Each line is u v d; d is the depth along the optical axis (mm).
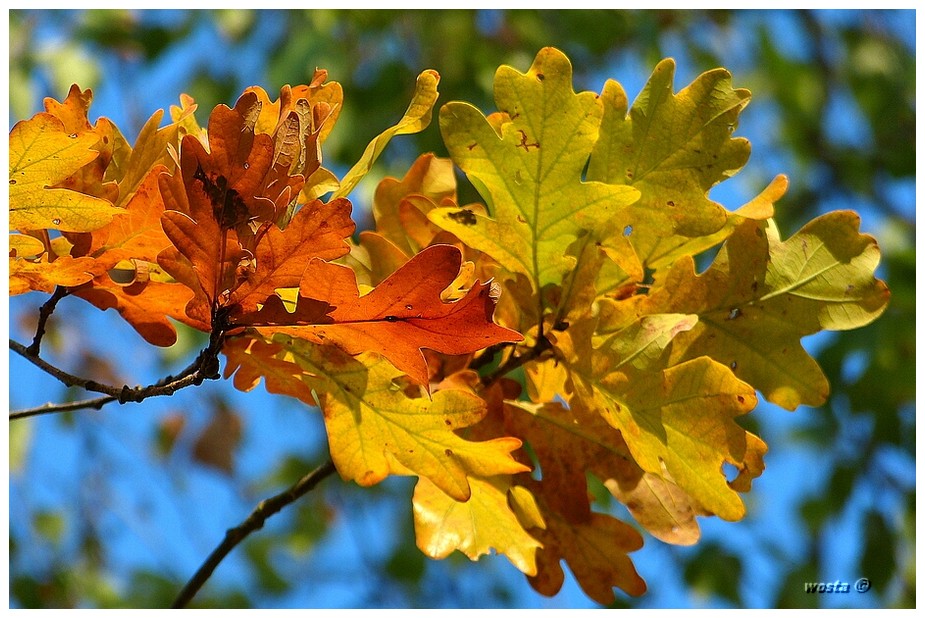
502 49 3357
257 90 1348
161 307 1347
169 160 1337
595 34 3475
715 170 1343
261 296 1278
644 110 1351
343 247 1273
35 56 3217
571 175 1334
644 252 1363
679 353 1350
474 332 1283
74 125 1327
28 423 3281
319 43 3119
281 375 1330
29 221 1296
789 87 3932
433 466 1319
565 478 1367
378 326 1285
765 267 1354
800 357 1348
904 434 3141
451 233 1360
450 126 1335
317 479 1399
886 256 3137
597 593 1368
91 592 3363
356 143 3066
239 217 1271
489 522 1357
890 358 3000
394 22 3297
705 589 3123
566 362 1339
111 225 1317
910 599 3010
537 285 1348
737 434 1311
